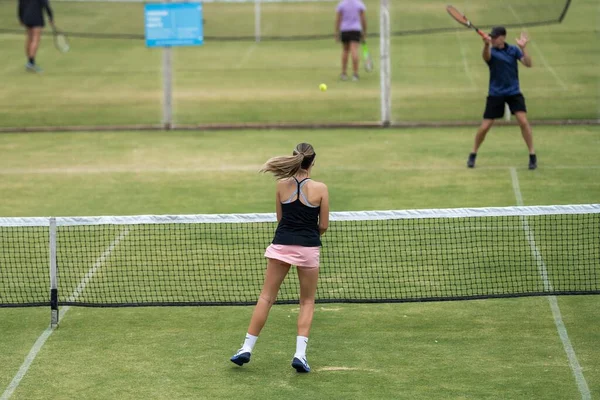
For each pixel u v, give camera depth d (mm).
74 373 18609
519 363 18938
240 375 18453
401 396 17391
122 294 23141
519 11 73312
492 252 25891
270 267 18625
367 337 20516
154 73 60281
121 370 18750
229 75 59469
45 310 22297
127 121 46344
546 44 65625
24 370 18766
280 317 21812
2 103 50969
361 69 60625
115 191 33281
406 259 25500
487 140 41188
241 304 21766
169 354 19594
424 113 47219
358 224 28922
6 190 33562
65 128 44875
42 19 60000
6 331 20953
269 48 69438
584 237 26969
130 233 28312
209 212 30156
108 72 60594
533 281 23609
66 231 28531
